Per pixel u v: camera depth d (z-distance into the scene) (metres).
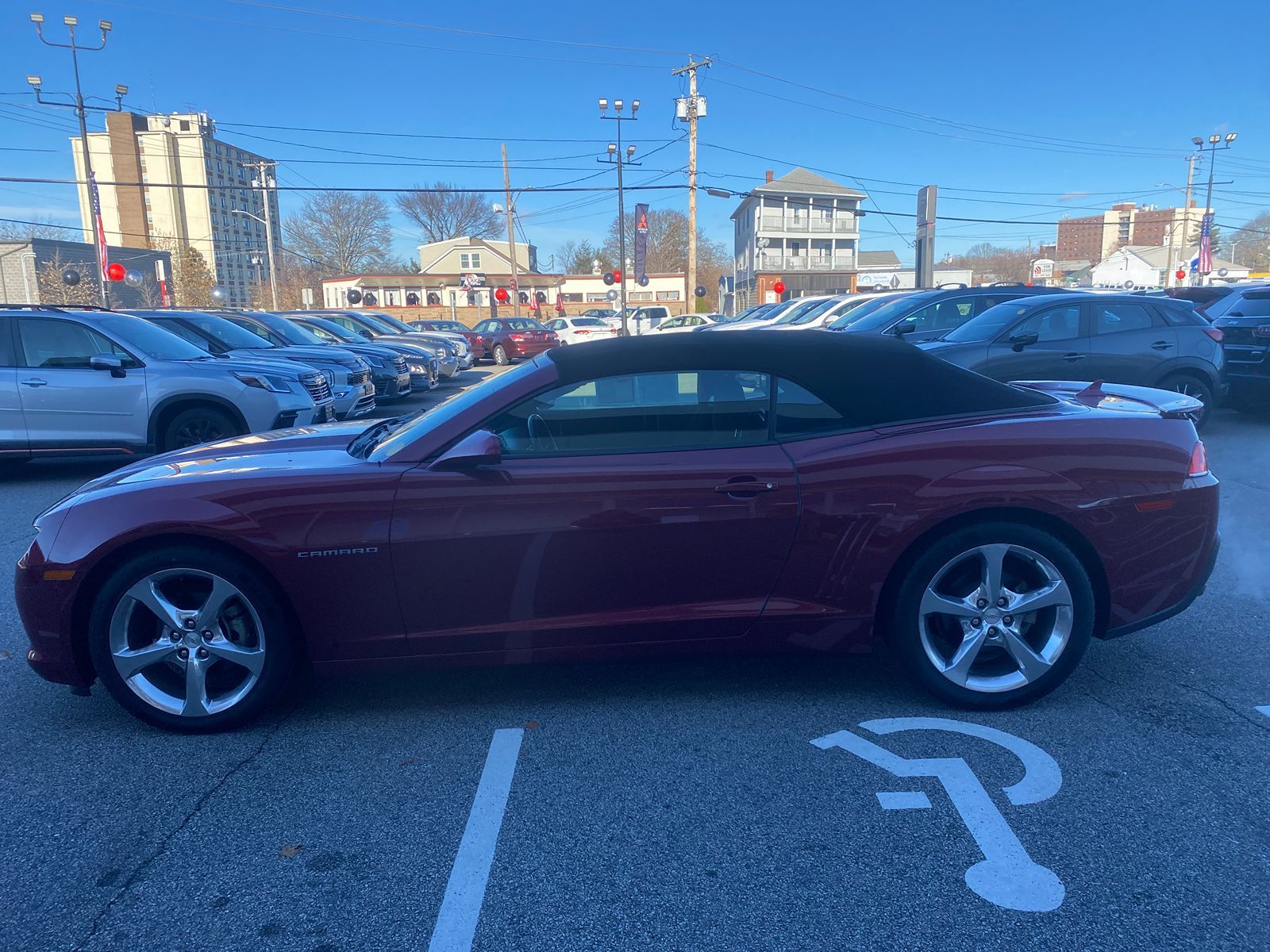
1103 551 3.70
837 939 2.48
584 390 3.71
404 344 20.83
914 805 3.12
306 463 3.86
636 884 2.73
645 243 33.03
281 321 15.98
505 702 4.01
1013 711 3.80
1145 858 2.80
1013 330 10.20
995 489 3.60
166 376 9.44
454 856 2.90
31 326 9.44
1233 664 4.27
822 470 3.62
